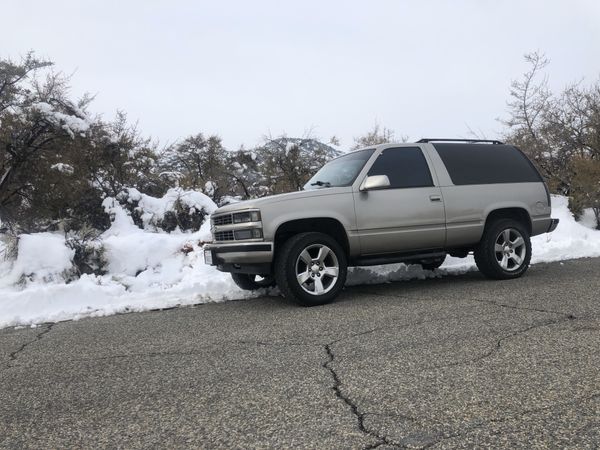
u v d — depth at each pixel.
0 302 6.66
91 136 11.44
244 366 4.16
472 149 7.55
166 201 11.88
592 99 15.58
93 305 7.05
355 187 6.59
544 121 16.42
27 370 4.44
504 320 5.11
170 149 17.42
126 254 8.91
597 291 6.31
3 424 3.32
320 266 6.34
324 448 2.75
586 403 3.13
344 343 4.61
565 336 4.48
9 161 10.67
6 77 11.62
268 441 2.86
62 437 3.08
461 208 7.09
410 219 6.77
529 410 3.07
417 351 4.27
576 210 12.99
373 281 7.89
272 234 6.12
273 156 16.75
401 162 6.96
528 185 7.71
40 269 7.94
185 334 5.33
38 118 10.33
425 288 7.10
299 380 3.76
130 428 3.15
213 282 7.76
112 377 4.11
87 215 11.49
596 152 14.99
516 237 7.52
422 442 2.76
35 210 11.16
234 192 16.47
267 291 7.39
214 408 3.36
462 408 3.14
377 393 3.44
